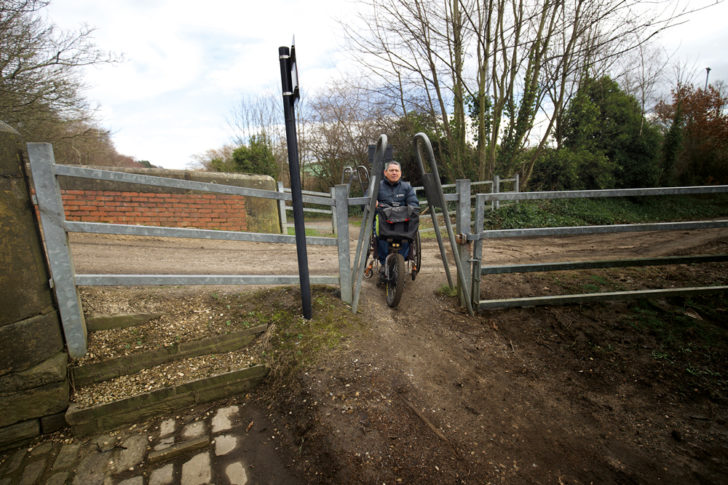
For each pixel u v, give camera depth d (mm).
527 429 2566
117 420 2656
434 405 2695
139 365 2873
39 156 2508
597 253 6375
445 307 3955
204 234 2889
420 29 10719
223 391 2910
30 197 2607
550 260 5867
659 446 2434
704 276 4539
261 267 4816
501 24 10625
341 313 3502
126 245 5668
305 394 2676
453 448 2371
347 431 2396
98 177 2637
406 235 3889
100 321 2979
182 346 2992
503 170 12711
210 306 3416
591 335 3469
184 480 2246
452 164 13727
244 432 2600
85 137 10891
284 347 3080
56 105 9336
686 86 19641
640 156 16078
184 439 2547
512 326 3662
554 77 10906
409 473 2188
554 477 2219
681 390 2877
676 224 3539
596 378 3043
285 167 22828
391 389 2752
